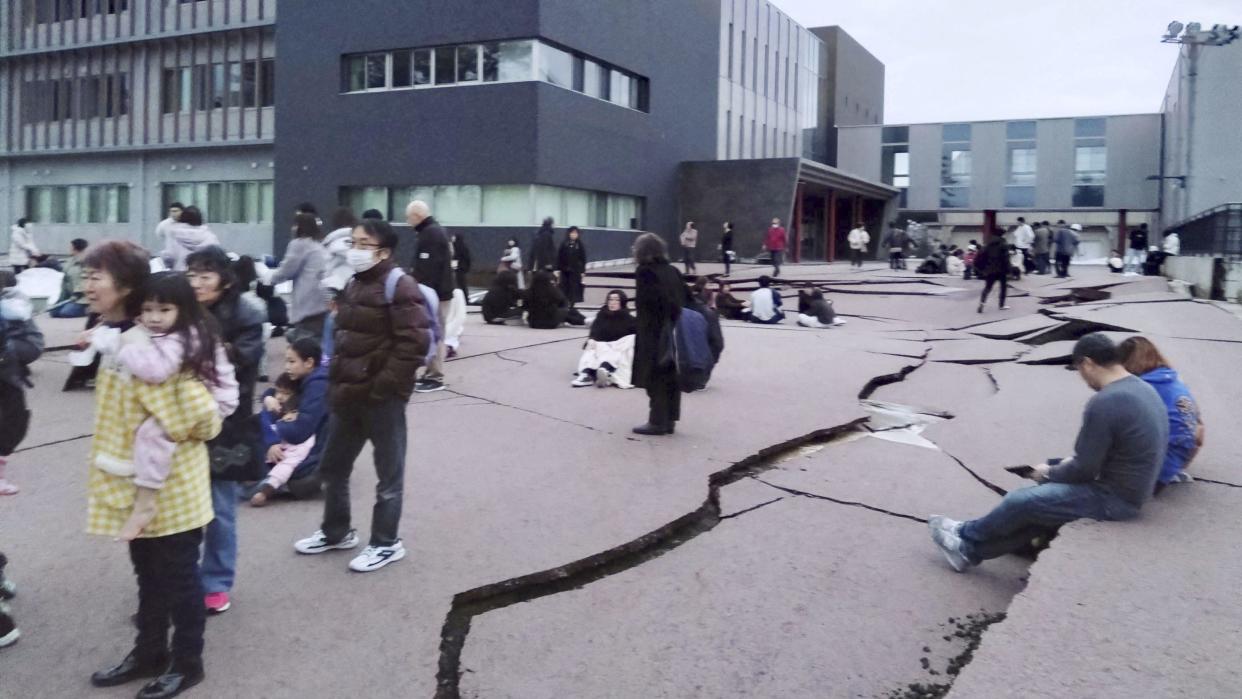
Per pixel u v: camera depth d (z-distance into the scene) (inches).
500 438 320.5
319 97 1268.5
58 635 174.9
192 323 149.1
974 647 182.5
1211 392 394.3
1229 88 1353.3
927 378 476.7
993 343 588.7
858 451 320.8
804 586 207.8
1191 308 697.0
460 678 166.1
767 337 595.8
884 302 871.7
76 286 646.5
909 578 213.8
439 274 392.5
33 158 1708.9
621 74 1348.4
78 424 327.0
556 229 1202.6
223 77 1497.3
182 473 152.3
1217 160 1362.0
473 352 490.6
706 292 609.9
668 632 184.5
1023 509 214.5
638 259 321.7
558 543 223.3
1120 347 259.0
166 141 1560.0
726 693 163.2
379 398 198.5
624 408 368.5
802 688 165.8
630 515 243.1
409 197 1234.0
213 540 182.2
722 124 1684.3
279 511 246.7
